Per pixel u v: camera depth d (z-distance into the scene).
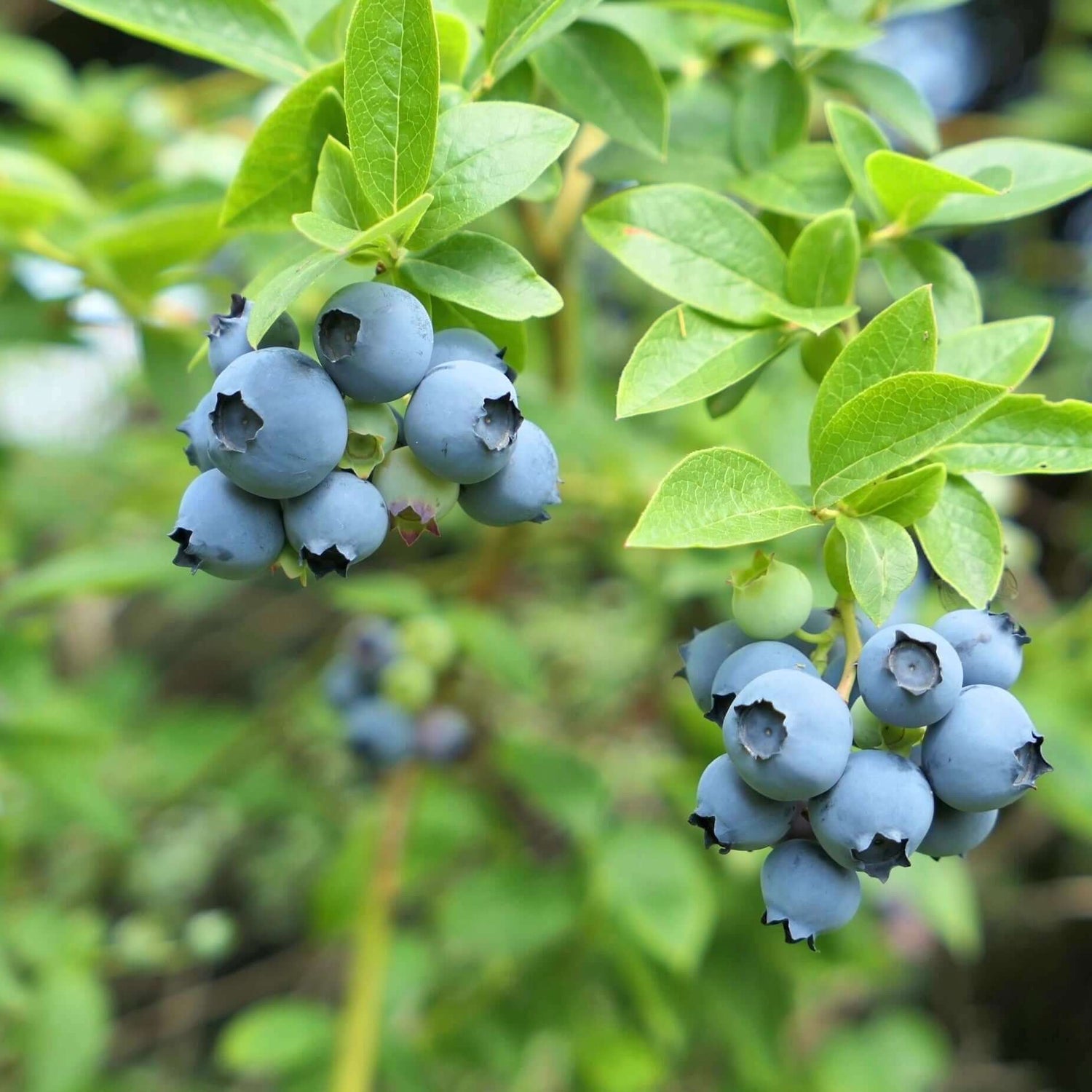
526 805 0.65
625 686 0.72
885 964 0.66
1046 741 0.59
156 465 0.67
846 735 0.27
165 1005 0.87
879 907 0.63
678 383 0.31
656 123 0.34
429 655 0.57
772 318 0.32
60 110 0.66
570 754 0.54
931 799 0.27
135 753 0.72
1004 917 0.98
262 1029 0.62
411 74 0.28
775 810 0.28
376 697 0.58
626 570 0.65
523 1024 0.61
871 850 0.27
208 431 0.27
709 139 0.36
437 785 0.64
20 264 0.48
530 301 0.28
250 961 0.93
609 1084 0.59
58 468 0.68
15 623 0.57
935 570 0.29
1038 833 0.94
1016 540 0.67
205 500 0.27
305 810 0.70
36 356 0.81
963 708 0.28
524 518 0.29
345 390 0.27
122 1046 0.86
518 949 0.54
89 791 0.53
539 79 0.35
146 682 0.75
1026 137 0.79
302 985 0.88
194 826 0.88
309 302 0.47
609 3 0.35
